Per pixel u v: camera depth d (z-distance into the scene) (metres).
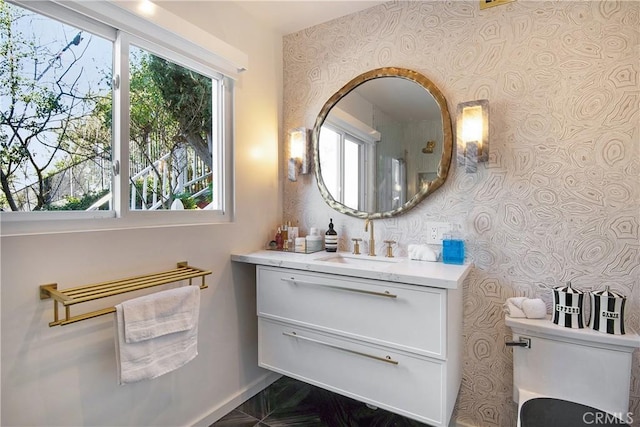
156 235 1.47
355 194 1.93
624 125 1.33
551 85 1.45
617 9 1.34
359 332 1.48
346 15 1.99
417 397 1.35
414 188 1.75
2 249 1.03
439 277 1.28
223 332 1.80
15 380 1.06
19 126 1.13
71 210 1.24
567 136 1.42
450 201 1.68
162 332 1.31
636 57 1.31
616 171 1.34
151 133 1.51
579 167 1.41
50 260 1.14
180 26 1.50
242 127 1.91
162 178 1.56
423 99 1.73
